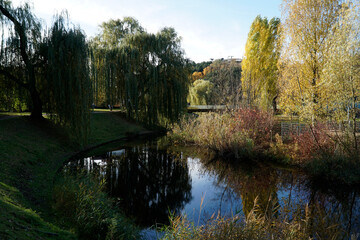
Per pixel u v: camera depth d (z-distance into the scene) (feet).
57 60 43.45
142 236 18.74
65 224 16.56
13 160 29.22
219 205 25.98
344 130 33.55
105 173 37.52
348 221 21.62
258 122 48.91
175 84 80.12
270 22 88.02
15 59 44.01
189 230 14.93
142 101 79.77
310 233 17.72
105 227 16.88
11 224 11.76
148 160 47.47
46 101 45.96
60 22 44.37
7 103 45.42
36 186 23.90
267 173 37.91
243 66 88.48
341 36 33.76
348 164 32.04
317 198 27.81
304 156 38.93
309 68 46.16
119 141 66.28
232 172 39.04
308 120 40.70
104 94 75.66
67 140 49.21
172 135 67.21
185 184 34.14
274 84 81.05
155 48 76.79
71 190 20.67
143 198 28.45
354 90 31.09
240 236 13.74
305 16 46.16
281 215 20.95
